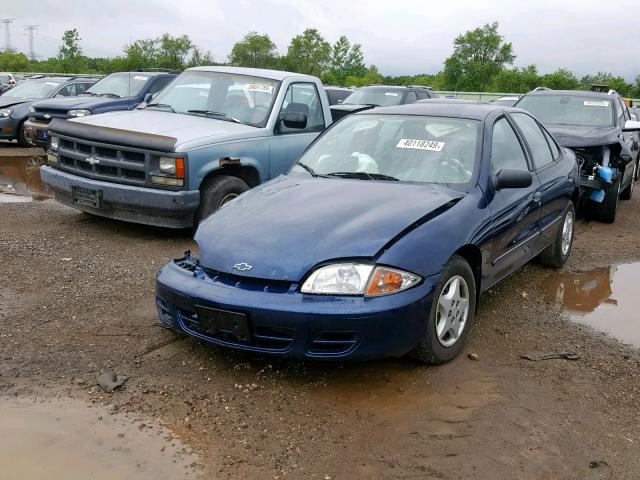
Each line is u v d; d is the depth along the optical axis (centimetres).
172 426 338
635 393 389
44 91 1600
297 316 354
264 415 350
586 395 383
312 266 364
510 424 347
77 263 599
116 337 441
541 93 1040
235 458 312
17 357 405
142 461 308
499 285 593
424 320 378
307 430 337
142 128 696
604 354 445
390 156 496
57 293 518
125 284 547
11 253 621
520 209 502
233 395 370
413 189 447
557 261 643
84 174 709
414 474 301
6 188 1007
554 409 365
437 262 386
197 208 684
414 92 1602
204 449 319
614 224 897
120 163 678
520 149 550
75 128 712
